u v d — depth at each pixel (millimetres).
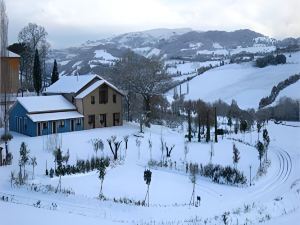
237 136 65625
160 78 68750
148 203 31141
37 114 56969
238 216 25984
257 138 64125
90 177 38219
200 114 64250
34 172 38250
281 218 24547
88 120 61625
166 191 35531
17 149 48156
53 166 40969
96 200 29516
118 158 46125
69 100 62469
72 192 31969
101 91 63000
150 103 71875
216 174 40500
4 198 28156
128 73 68750
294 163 47188
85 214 25359
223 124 82812
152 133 61250
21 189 31172
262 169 43188
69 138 54219
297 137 65688
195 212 29203
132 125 66312
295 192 32875
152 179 39250
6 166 40312
